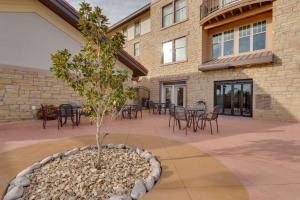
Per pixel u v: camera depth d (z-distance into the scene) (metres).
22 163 4.47
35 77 10.37
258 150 5.59
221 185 3.49
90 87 4.11
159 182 3.59
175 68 18.28
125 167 4.18
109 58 4.14
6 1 9.00
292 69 11.39
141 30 22.92
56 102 11.26
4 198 3.05
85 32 4.13
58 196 3.11
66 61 3.79
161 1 19.48
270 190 3.31
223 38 15.55
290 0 11.38
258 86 12.89
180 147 5.89
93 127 9.16
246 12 13.28
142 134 7.79
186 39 17.30
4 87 9.38
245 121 11.63
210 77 15.58
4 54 9.16
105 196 3.13
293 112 11.38
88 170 3.98
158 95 19.98
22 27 9.62
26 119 10.20
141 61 22.80
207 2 16.25
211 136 7.44
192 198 3.06
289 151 5.48
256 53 13.59
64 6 9.75
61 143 6.21
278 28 11.90
